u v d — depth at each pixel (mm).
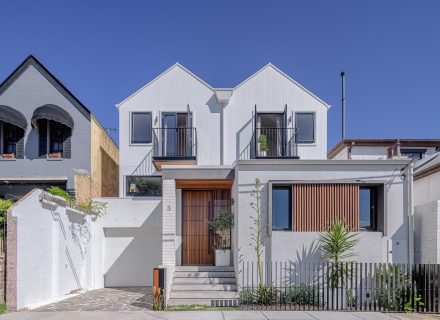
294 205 10656
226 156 16500
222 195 13406
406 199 10695
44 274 10234
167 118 16750
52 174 15742
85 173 14922
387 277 9664
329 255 10320
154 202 14930
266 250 10555
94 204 14773
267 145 16547
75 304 9953
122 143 16500
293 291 10016
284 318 8508
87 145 15898
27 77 16250
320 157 16547
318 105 16875
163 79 16906
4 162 15820
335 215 10625
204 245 13180
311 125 16797
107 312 8898
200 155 16516
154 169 16391
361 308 9617
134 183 16281
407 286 9570
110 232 15039
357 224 10586
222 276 11242
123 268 14883
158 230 15078
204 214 13328
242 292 10094
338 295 9836
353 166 10828
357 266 10133
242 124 16703
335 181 10711
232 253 12109
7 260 8711
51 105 15742
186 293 10266
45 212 10289
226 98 16453
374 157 17812
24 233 9156
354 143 17750
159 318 8344
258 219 10602
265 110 16766
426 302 9430
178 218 13258
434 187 12656
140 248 15008
